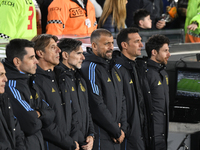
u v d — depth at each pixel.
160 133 11.70
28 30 11.02
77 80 9.48
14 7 10.38
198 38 15.83
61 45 9.47
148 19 15.29
